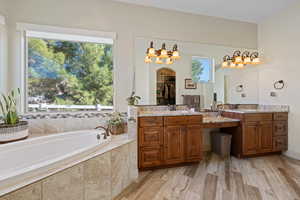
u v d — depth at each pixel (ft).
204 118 10.94
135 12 9.86
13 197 3.82
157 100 10.34
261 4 10.17
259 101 12.51
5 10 7.97
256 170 8.73
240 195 6.55
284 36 10.79
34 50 8.89
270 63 11.68
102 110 9.83
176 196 6.51
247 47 12.32
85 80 9.67
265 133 10.55
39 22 8.40
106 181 6.19
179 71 10.77
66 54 9.39
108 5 9.38
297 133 10.30
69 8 8.79
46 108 9.11
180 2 9.80
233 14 11.26
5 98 7.56
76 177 5.19
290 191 6.81
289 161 9.95
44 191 4.39
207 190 6.89
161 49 9.81
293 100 10.43
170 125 8.81
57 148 7.71
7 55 8.04
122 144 7.04
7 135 6.73
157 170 8.71
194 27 11.05
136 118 7.99
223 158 10.43
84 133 8.46
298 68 10.11
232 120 10.30
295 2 10.03
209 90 11.47
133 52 9.86
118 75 9.64
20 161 6.59
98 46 9.80
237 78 12.14
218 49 11.60
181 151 9.01
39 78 8.98
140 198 6.43
